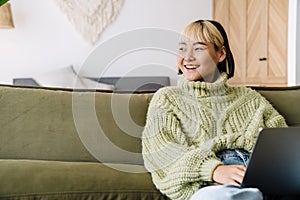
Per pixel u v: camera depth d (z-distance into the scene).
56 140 1.39
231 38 4.25
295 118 1.55
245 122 1.37
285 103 1.57
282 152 0.83
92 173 1.19
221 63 1.50
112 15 4.22
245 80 3.97
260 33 3.61
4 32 3.97
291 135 0.80
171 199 1.14
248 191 0.82
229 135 1.30
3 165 1.17
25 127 1.38
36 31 4.06
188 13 4.46
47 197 1.07
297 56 3.06
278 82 3.32
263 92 1.59
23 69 4.05
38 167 1.18
